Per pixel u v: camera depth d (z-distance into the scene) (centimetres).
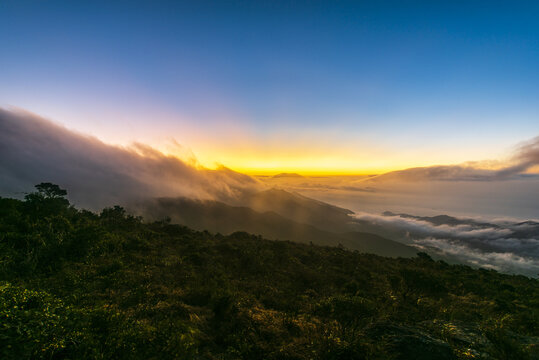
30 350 357
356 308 685
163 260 2052
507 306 1120
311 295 1525
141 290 1080
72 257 1741
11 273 1245
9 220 2097
